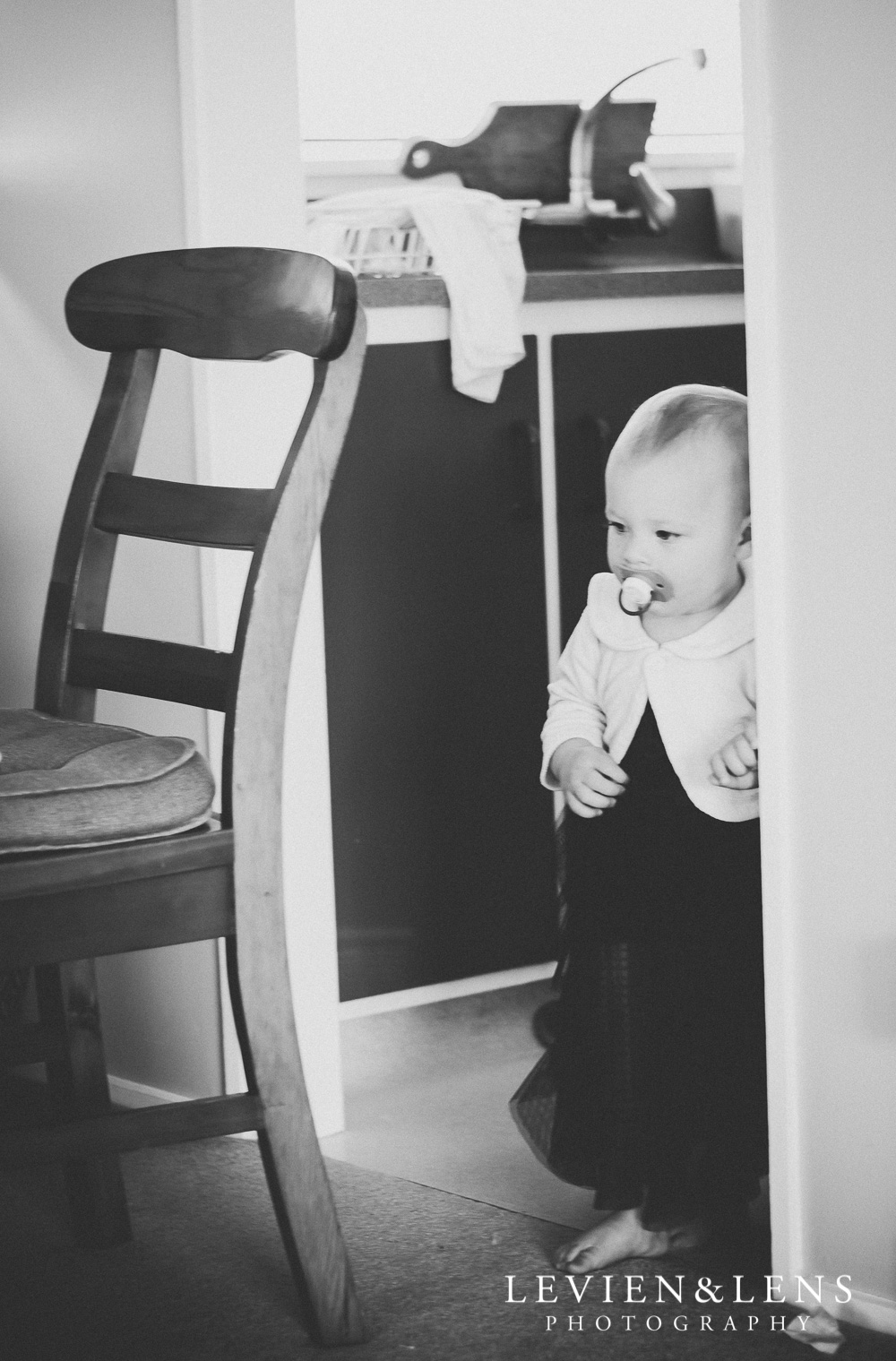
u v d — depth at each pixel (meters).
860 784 1.57
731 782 1.78
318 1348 1.58
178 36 2.02
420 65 2.72
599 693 1.90
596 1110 1.82
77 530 1.73
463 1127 2.13
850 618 1.56
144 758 1.54
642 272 2.54
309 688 2.12
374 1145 2.08
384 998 2.54
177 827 1.51
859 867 1.58
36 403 2.25
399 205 2.46
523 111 2.77
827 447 1.56
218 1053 2.15
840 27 1.51
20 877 1.42
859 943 1.58
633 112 2.81
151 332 1.68
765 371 1.59
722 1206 1.78
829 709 1.58
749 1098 1.78
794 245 1.57
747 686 1.79
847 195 1.53
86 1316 1.66
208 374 2.04
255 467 2.09
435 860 2.54
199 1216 1.89
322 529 2.39
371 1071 2.33
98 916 1.48
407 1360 1.56
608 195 2.84
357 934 2.50
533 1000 2.60
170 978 2.19
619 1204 1.76
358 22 2.69
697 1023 1.79
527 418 2.51
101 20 2.11
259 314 1.58
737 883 1.79
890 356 1.51
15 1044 1.76
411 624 2.47
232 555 2.08
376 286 2.36
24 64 2.20
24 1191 1.99
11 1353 1.58
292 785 2.10
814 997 1.62
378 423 2.41
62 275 2.20
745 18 1.57
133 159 2.10
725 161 2.93
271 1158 1.56
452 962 2.58
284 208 2.11
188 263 1.65
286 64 2.08
